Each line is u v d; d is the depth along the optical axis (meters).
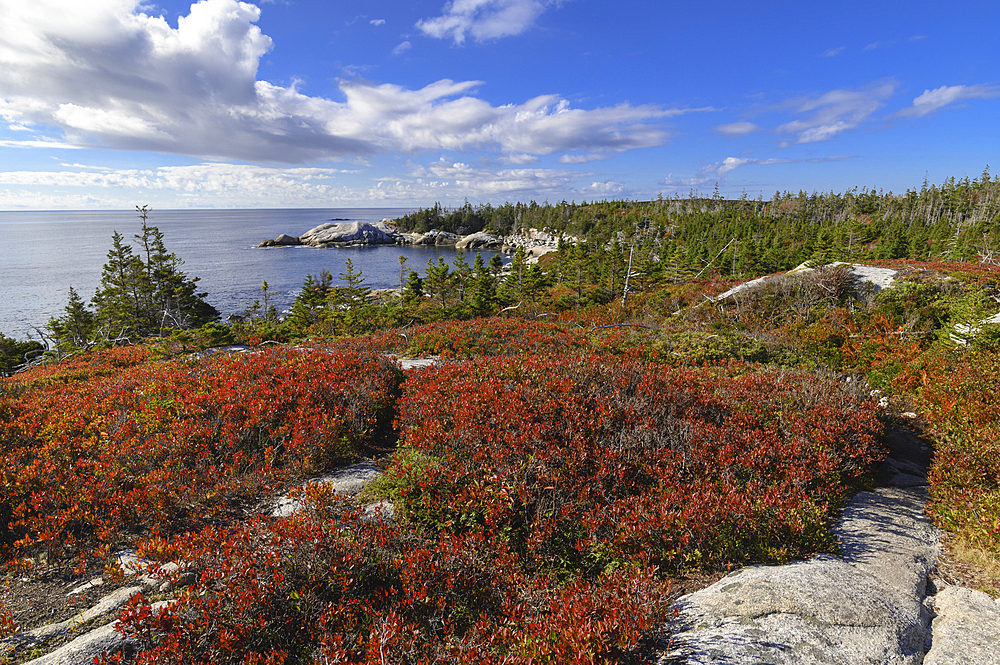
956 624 3.91
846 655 3.47
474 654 3.51
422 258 124.12
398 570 4.41
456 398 8.56
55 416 8.45
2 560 5.13
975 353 11.60
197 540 4.80
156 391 9.55
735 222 91.56
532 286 47.22
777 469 6.43
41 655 3.79
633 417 7.48
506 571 4.60
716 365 13.04
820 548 5.17
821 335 16.52
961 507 5.81
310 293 46.59
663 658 3.52
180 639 3.56
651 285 45.03
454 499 5.50
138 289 48.28
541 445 6.57
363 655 3.54
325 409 8.62
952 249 43.00
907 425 9.55
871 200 122.06
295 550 4.41
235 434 7.65
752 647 3.52
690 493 5.74
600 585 4.43
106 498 5.96
